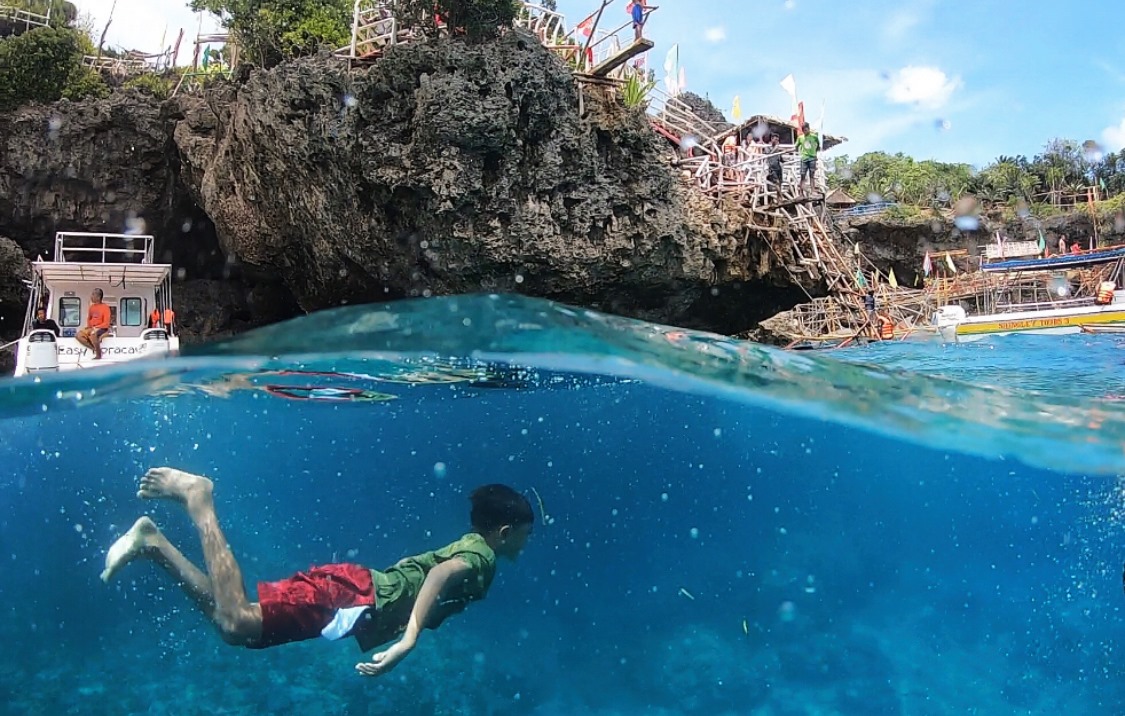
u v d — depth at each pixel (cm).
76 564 1341
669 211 1582
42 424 1159
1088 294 2989
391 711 682
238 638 454
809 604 1312
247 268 2027
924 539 1955
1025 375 1150
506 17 1547
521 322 573
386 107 1442
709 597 1372
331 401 1172
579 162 1502
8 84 2091
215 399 1062
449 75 1394
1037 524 1633
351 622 483
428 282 1562
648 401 1127
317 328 581
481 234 1448
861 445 1141
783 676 845
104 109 2003
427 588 471
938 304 3072
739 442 1489
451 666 807
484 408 1314
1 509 1727
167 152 2072
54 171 1995
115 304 1519
